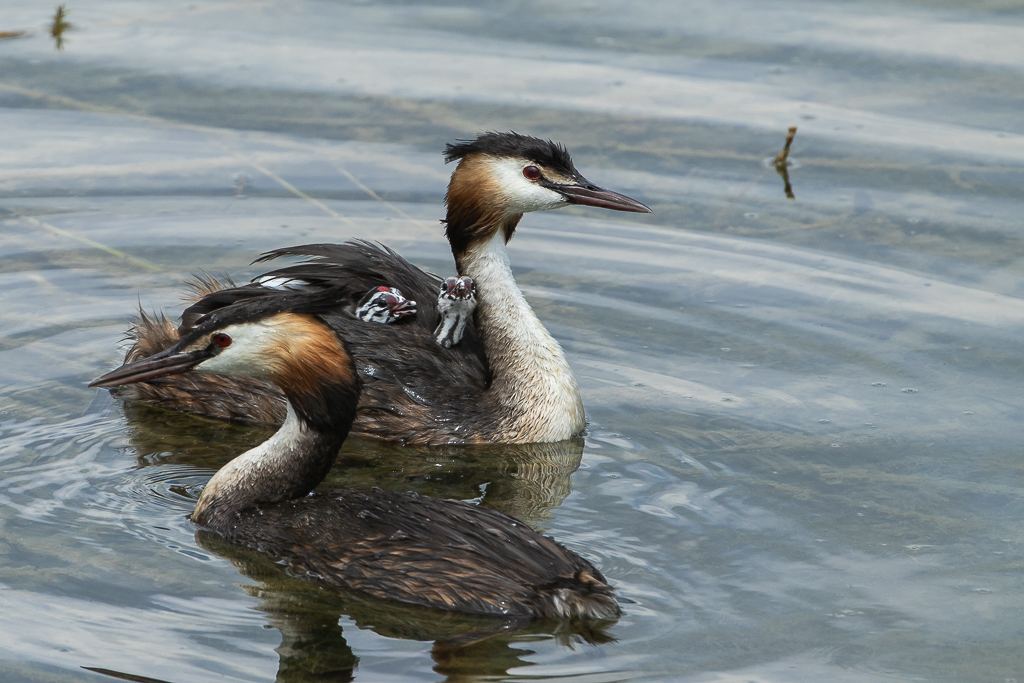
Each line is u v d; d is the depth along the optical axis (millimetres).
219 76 18969
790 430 11891
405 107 18250
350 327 12461
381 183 16672
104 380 10281
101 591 9164
